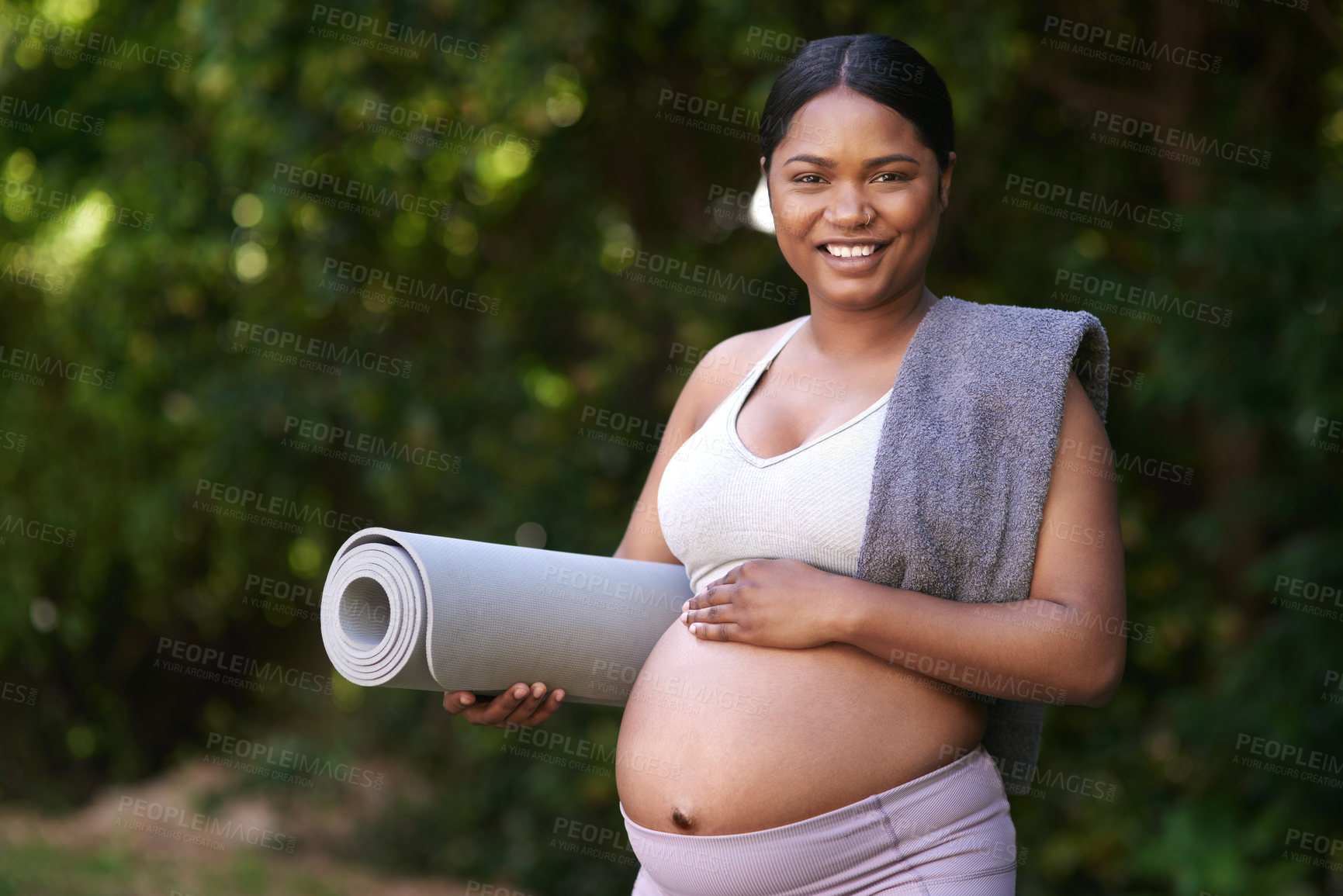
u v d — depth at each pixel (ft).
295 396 25.40
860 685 7.27
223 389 25.62
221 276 26.21
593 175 25.03
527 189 25.50
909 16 19.10
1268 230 18.02
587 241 24.91
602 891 24.59
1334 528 18.76
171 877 25.08
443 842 26.53
